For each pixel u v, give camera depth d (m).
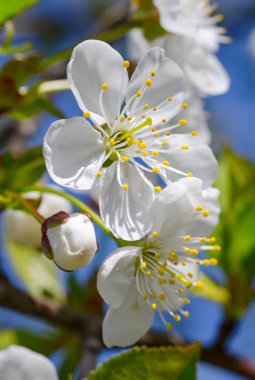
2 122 0.26
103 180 0.19
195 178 0.19
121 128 0.19
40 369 0.16
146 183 0.19
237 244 0.24
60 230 0.18
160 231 0.19
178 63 0.23
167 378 0.17
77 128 0.18
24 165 0.20
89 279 0.23
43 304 0.21
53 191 0.19
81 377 0.20
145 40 0.23
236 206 0.24
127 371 0.17
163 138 0.20
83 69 0.19
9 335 0.23
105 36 0.22
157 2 0.21
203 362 0.23
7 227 0.23
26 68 0.21
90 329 0.21
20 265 0.24
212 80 0.23
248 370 0.23
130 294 0.19
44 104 0.21
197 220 0.19
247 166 0.24
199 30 0.23
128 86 0.19
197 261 0.20
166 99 0.20
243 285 0.24
